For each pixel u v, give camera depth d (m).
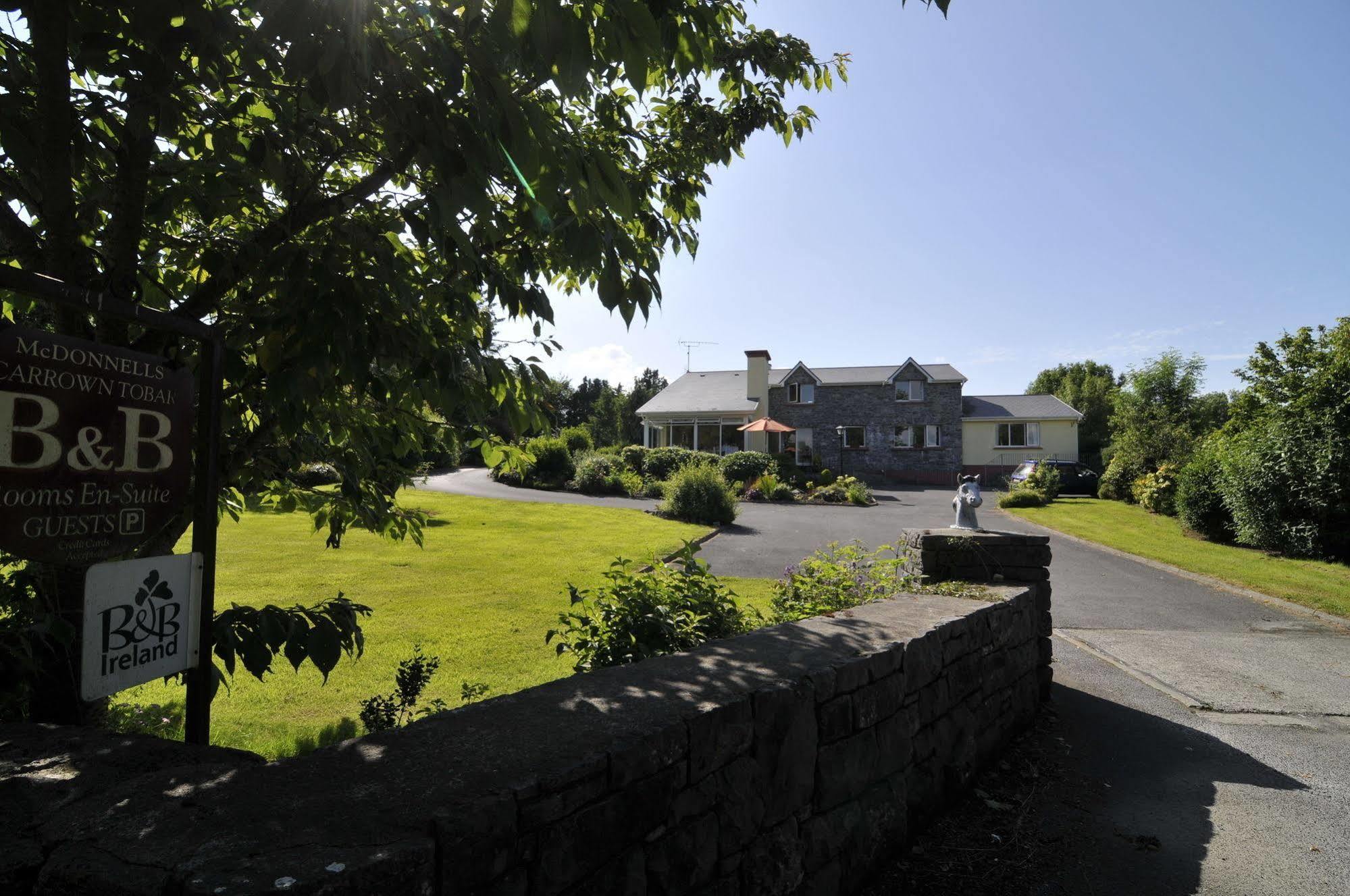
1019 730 5.09
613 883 1.88
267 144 2.66
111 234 2.96
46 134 2.39
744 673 2.73
